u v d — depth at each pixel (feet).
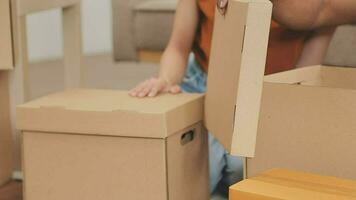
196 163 4.19
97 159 3.88
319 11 4.61
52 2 5.45
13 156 5.19
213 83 3.95
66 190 4.00
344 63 4.82
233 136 3.37
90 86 9.64
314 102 3.65
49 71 11.07
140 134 3.74
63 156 3.96
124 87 9.55
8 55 4.58
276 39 4.84
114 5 9.15
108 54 12.74
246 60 3.29
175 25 4.96
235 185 3.29
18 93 5.06
